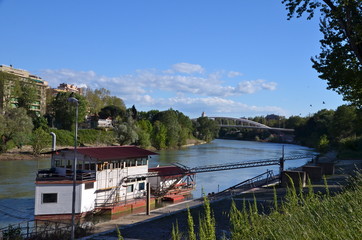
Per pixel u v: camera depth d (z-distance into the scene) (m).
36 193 33.00
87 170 37.09
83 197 34.88
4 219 33.22
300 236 7.44
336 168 58.38
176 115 184.00
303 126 197.00
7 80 109.38
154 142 136.38
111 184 38.59
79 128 129.25
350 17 20.56
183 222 21.45
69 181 34.06
